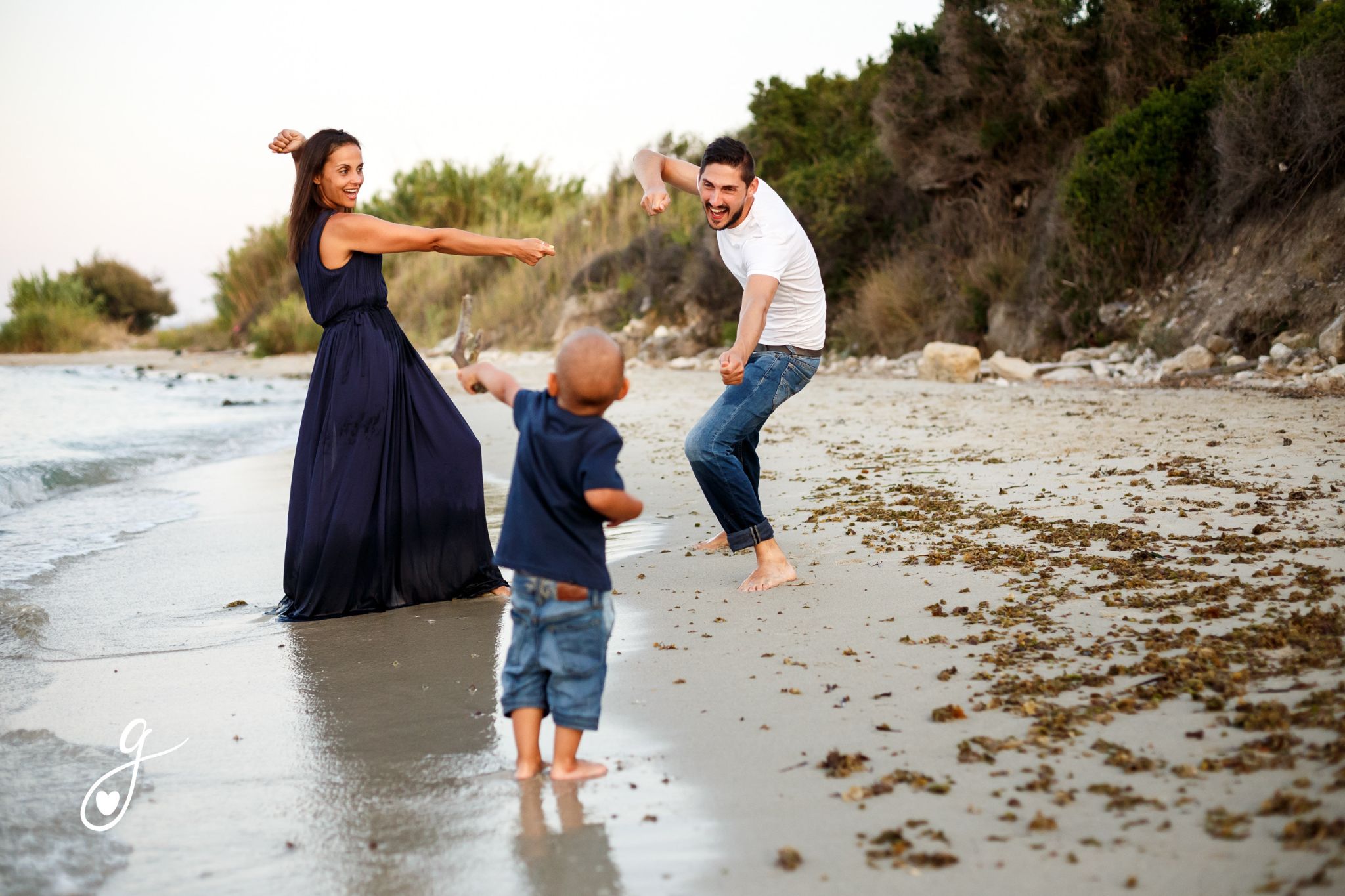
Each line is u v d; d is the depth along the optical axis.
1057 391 10.24
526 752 2.83
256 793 2.80
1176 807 2.27
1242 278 10.80
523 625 2.86
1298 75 10.43
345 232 4.66
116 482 8.71
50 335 37.03
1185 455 6.21
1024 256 13.85
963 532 4.97
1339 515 4.54
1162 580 3.88
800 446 8.05
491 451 9.52
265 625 4.52
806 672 3.36
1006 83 14.09
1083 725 2.72
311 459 4.69
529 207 30.94
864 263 16.70
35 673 3.88
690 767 2.76
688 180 5.01
